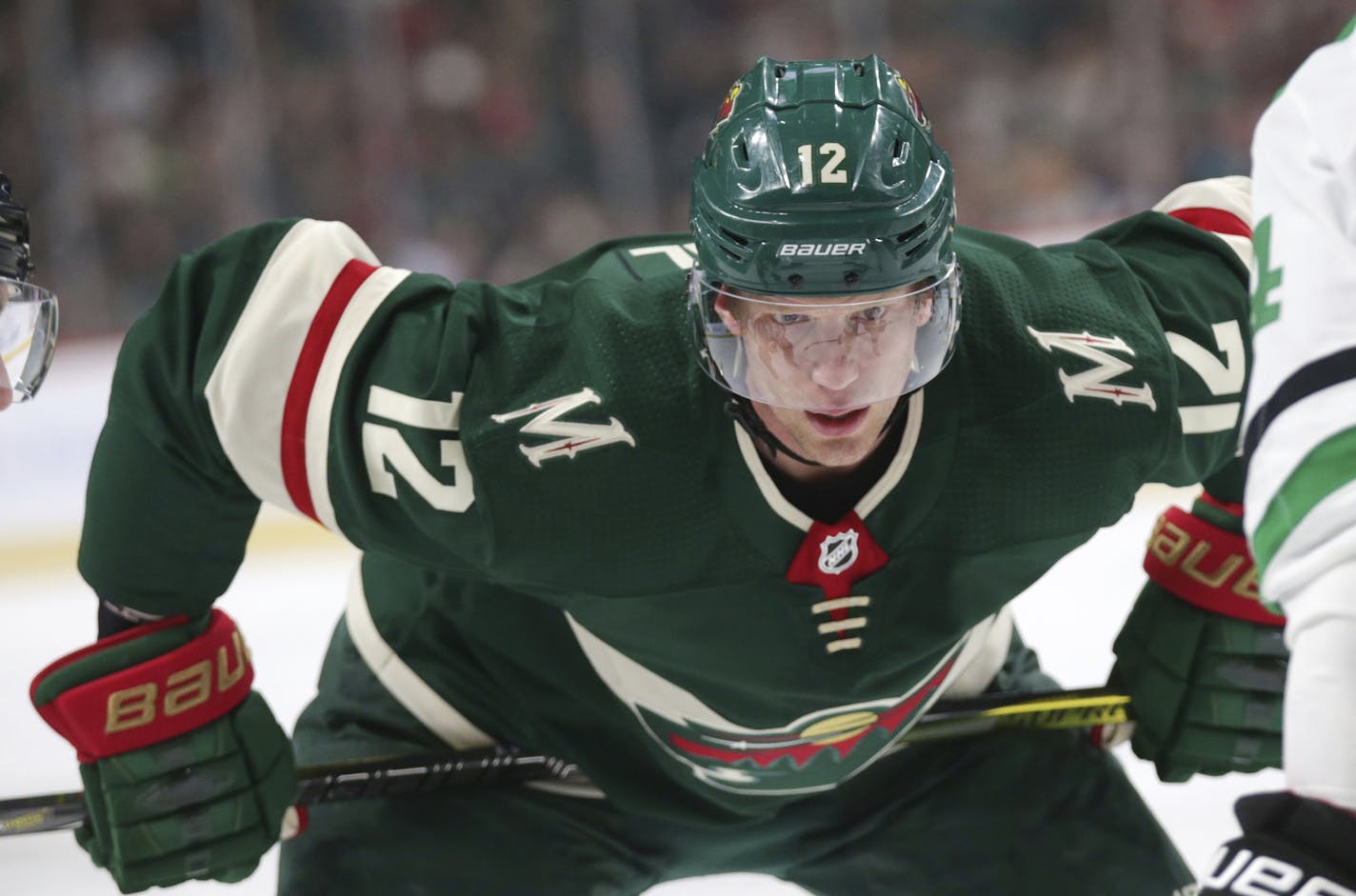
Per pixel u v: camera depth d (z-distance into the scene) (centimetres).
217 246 470
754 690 452
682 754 496
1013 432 423
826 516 424
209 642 503
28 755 895
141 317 475
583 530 420
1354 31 292
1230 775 770
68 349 1609
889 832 548
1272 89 1833
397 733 548
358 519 447
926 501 423
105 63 1736
